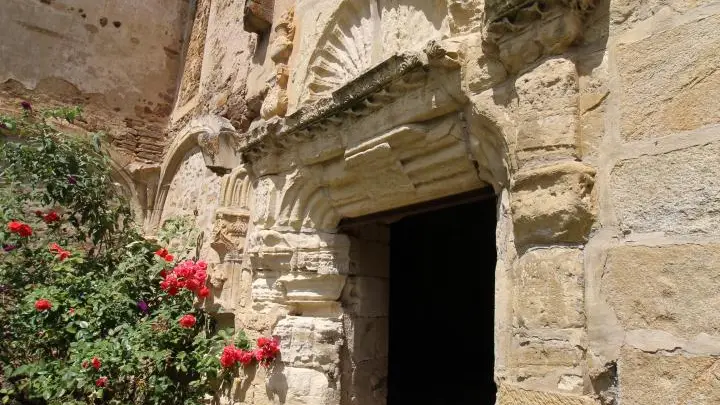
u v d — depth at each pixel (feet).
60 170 13.23
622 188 4.76
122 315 11.47
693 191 4.25
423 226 14.49
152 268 12.60
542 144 5.22
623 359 4.45
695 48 4.44
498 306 5.82
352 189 8.93
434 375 14.24
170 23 23.53
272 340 9.79
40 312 10.87
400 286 14.17
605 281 4.71
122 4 22.33
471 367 14.62
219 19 18.35
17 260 12.46
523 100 5.49
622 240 4.68
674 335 4.17
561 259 4.97
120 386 10.93
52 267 12.02
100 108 21.20
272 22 12.19
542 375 4.93
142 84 22.35
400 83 7.21
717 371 3.87
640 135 4.71
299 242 9.86
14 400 11.28
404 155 7.57
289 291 10.02
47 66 20.38
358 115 8.16
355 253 9.88
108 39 21.84
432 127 7.07
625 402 4.39
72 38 21.04
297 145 9.72
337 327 9.44
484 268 14.88
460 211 14.42
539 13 5.36
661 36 4.70
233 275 11.64
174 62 23.45
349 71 9.55
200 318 12.19
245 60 14.65
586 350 4.73
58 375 10.17
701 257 4.10
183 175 17.84
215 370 10.59
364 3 9.40
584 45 5.34
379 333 10.04
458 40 6.57
